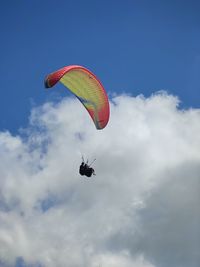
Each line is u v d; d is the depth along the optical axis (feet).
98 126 173.06
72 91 167.63
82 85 163.94
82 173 153.48
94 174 153.48
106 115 169.58
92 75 159.33
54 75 144.97
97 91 164.45
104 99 166.30
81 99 168.86
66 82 164.66
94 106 168.45
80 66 155.02
